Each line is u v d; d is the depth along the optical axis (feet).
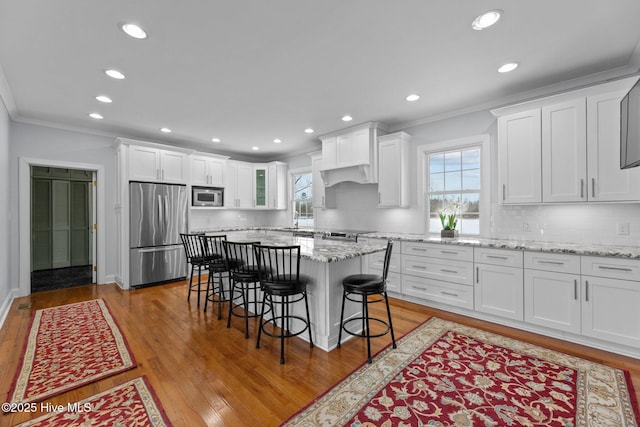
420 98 11.02
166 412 5.49
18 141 12.65
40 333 9.00
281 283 7.35
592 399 5.74
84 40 7.06
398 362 7.22
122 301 12.27
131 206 14.30
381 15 6.30
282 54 7.86
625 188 7.97
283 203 21.18
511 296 9.22
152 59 8.01
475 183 12.09
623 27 6.73
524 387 6.15
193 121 13.53
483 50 7.73
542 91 10.08
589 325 7.87
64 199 20.38
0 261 10.12
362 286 7.30
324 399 5.84
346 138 14.78
